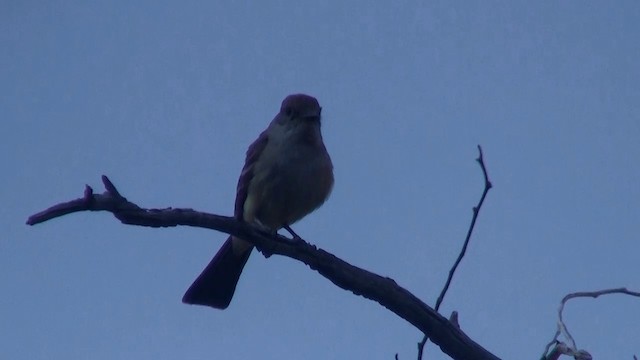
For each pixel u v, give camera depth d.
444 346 9.52
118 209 9.00
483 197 9.24
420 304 9.60
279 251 10.34
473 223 9.32
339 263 10.09
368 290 9.81
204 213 9.85
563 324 8.80
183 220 9.63
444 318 9.52
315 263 10.20
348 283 9.97
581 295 8.93
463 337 9.49
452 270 9.44
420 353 8.81
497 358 9.56
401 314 9.67
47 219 8.71
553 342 8.81
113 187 8.99
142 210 9.30
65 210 8.77
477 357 9.48
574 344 8.70
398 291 9.73
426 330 9.56
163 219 9.48
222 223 10.04
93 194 8.85
